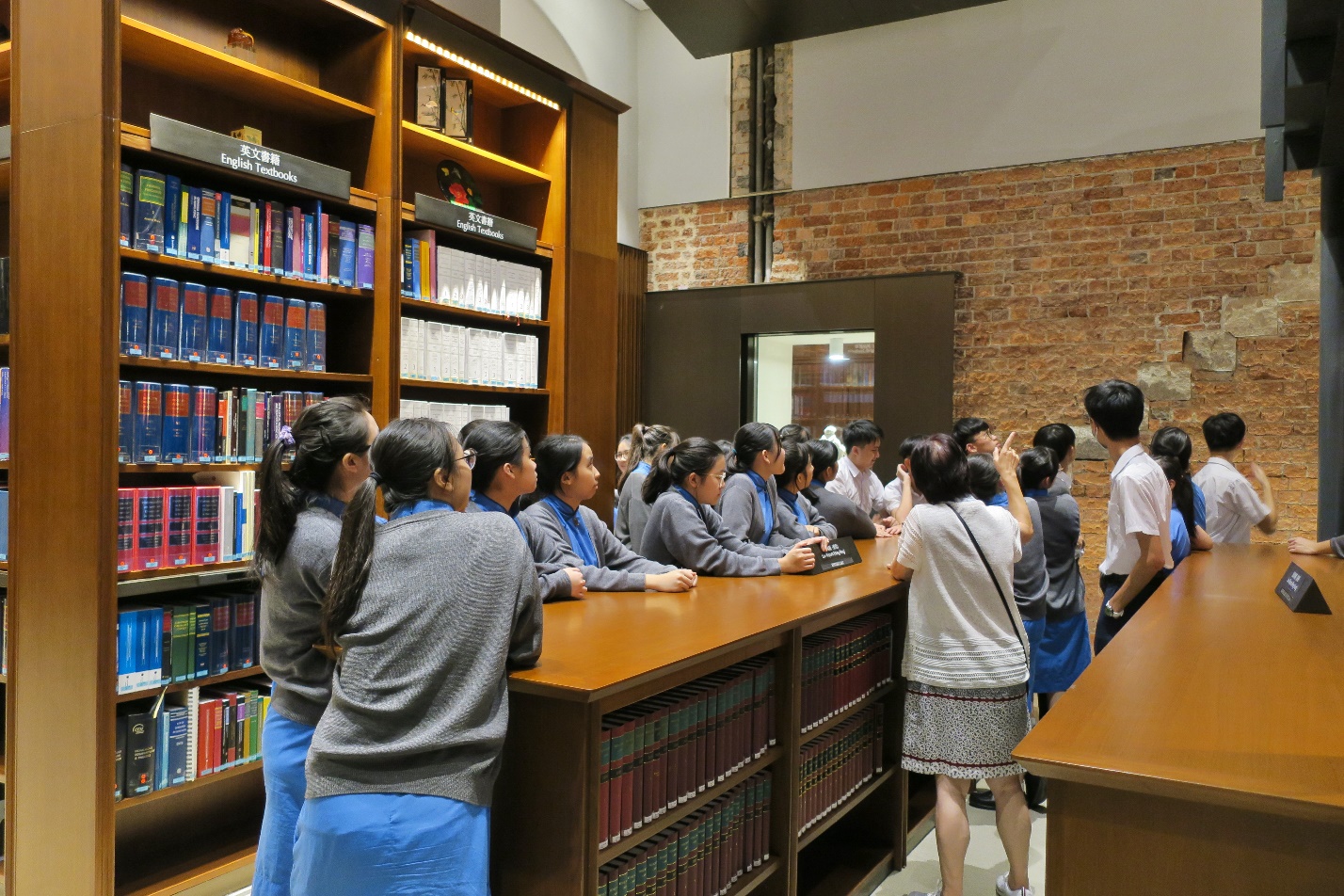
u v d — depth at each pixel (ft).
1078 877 5.04
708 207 25.94
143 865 10.62
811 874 10.64
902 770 11.43
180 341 10.46
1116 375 21.33
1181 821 4.81
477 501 7.97
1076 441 21.65
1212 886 4.75
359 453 6.78
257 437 11.32
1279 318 19.83
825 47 24.43
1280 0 9.64
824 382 24.52
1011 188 22.38
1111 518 11.96
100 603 9.36
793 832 8.90
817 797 9.80
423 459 6.01
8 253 11.00
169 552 10.23
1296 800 4.33
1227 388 20.30
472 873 5.32
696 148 26.00
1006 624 9.09
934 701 9.16
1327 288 13.93
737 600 9.07
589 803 6.21
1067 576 12.92
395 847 5.15
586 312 16.67
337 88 13.17
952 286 22.49
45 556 9.77
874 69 23.84
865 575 10.73
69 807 9.55
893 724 11.46
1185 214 20.67
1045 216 22.03
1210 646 7.54
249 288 11.91
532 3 22.65
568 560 9.37
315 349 12.05
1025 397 22.22
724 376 25.23
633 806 6.93
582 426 16.61
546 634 7.35
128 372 10.91
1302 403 19.65
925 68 23.25
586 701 5.79
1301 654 7.23
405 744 5.27
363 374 12.84
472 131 15.28
